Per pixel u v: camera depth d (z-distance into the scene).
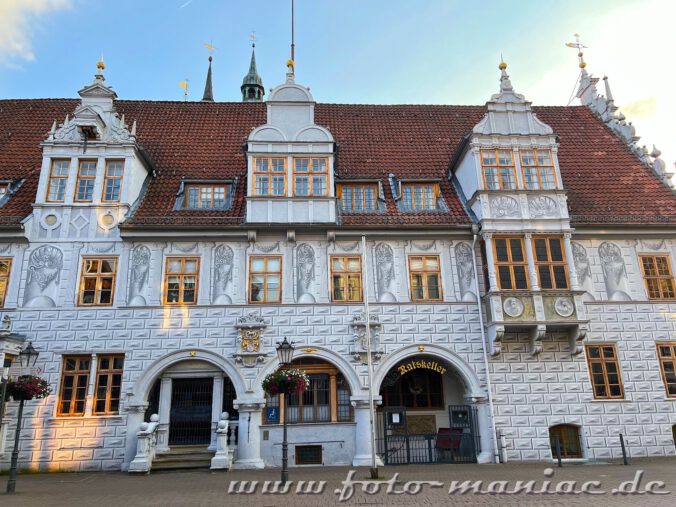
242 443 18.42
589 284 21.14
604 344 20.52
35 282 19.41
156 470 17.30
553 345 20.20
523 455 19.09
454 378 21.20
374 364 19.53
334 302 20.06
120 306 19.36
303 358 19.88
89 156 20.89
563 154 25.47
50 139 20.94
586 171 24.41
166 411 19.12
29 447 17.80
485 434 19.25
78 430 18.08
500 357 19.89
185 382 19.67
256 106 27.84
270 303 19.84
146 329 19.25
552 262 20.38
